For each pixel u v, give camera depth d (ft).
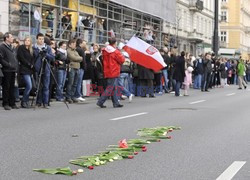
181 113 42.09
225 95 69.00
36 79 45.68
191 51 171.63
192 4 167.84
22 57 44.06
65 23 65.82
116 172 19.85
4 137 28.07
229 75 112.78
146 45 57.57
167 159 22.43
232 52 170.71
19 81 45.50
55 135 28.94
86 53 57.06
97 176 19.15
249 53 298.76
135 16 90.17
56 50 49.98
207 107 48.32
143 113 41.73
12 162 21.50
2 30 58.54
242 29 278.46
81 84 53.88
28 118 37.27
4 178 18.72
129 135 29.12
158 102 54.13
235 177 19.20
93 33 73.56
